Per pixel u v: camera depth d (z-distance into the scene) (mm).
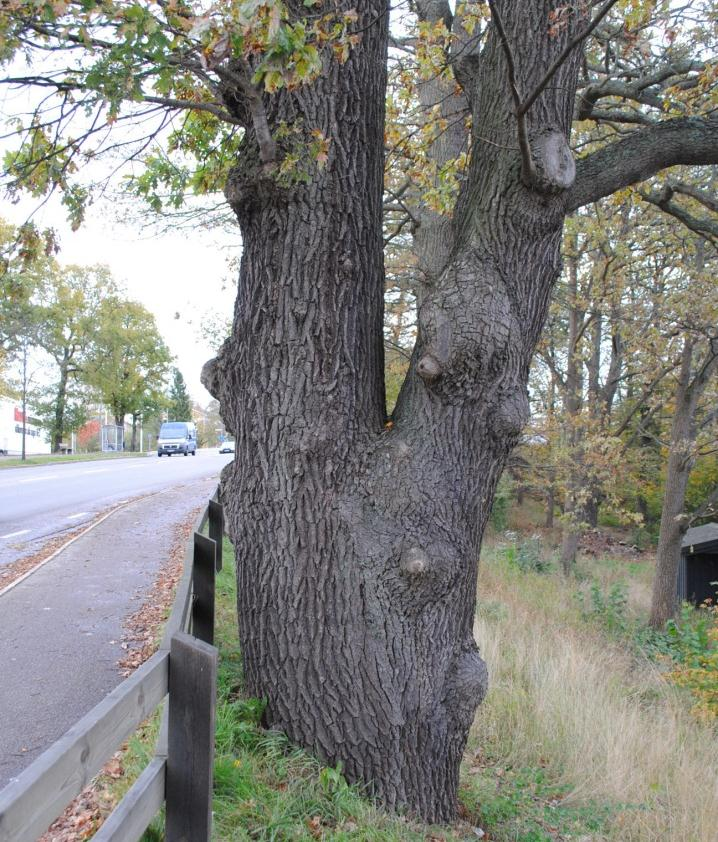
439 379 3740
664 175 7598
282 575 3816
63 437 48406
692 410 13039
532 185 3748
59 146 4672
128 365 51594
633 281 13422
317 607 3766
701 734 6980
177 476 25906
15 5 2938
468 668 3943
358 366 3949
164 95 3729
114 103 3449
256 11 2568
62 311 44594
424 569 3664
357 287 3939
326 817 3387
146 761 3445
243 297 4027
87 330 47094
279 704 3850
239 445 4031
